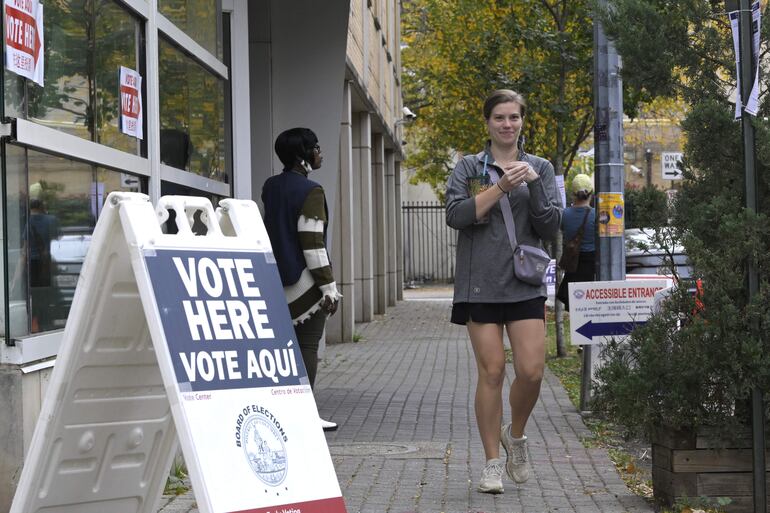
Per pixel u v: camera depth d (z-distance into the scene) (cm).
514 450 859
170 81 991
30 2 686
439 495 838
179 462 889
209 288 501
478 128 2825
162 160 963
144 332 522
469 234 842
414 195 6059
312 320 1067
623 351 818
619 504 808
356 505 803
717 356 761
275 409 503
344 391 1500
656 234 814
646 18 821
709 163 808
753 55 755
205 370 480
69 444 515
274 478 486
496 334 839
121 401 532
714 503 764
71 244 758
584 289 1161
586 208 1755
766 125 754
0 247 654
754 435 754
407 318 3080
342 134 2323
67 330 492
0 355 663
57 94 735
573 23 2186
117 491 547
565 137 2519
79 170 771
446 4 2747
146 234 483
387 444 1072
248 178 1228
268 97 1717
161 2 977
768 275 764
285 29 1716
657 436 797
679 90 833
